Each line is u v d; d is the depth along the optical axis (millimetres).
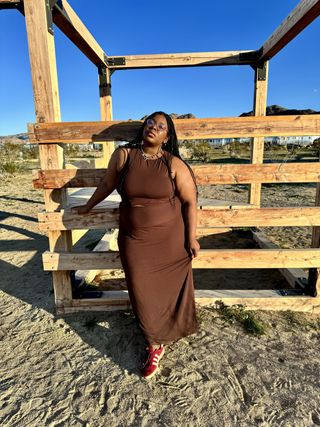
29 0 2352
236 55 4734
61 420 1804
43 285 3646
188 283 2322
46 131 2521
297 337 2521
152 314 2170
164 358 2289
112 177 2205
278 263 2809
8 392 2020
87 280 3494
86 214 2684
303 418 1781
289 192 9953
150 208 2055
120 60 4875
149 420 1788
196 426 1743
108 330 2652
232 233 5469
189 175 2102
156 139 1986
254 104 4961
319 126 2500
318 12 2943
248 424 1749
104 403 1917
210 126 2510
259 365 2205
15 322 2846
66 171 2588
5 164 17688
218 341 2467
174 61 4805
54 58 2561
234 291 3053
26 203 9195
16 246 5266
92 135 2518
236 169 2609
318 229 2941
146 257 2121
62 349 2439
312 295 2938
